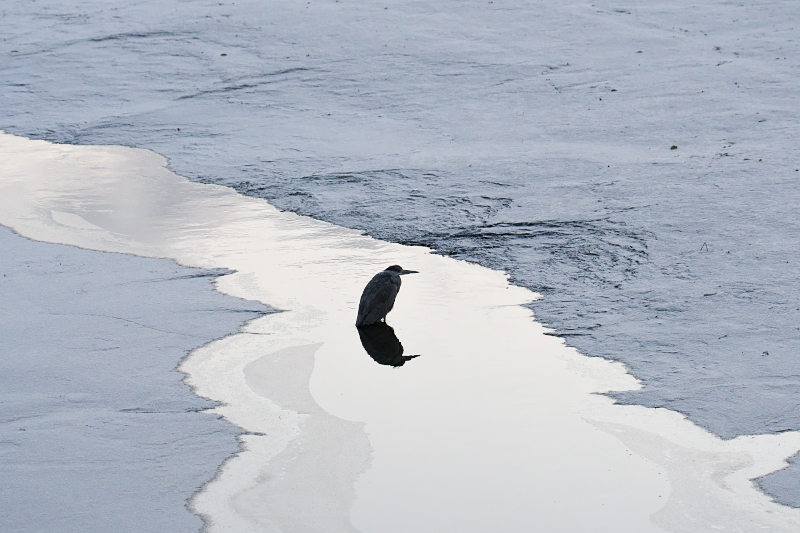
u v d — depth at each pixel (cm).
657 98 5247
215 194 3934
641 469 1697
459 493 1623
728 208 3344
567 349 2278
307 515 1545
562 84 5706
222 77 6203
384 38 6969
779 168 3819
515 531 1505
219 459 1730
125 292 2730
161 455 1742
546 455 1756
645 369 2127
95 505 1556
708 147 4275
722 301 2508
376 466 1719
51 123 5316
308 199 3794
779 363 2100
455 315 2559
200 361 2222
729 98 5134
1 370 2144
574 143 4516
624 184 3759
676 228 3175
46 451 1745
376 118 5203
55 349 2277
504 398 2017
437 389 2073
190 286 2797
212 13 7856
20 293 2709
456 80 5916
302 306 2633
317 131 4966
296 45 6888
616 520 1533
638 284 2700
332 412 1950
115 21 7731
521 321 2488
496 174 4022
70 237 3344
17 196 3928
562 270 2881
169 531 1484
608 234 3173
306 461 1731
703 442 1789
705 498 1593
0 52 6900
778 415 1869
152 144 4834
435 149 4522
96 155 4650
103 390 2042
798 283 2595
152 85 6078
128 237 3347
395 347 2339
